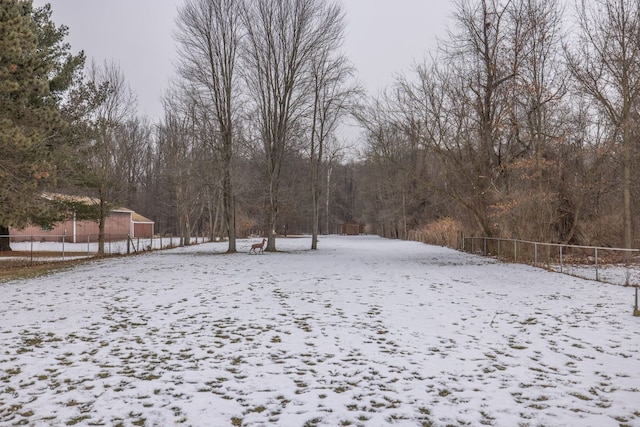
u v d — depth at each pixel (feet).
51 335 23.99
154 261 72.02
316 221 109.70
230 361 19.44
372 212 252.21
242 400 15.23
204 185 94.73
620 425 13.29
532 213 67.00
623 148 64.03
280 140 94.84
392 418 13.83
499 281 44.88
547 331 24.39
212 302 33.53
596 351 20.66
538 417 13.85
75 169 76.84
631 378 17.17
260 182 100.07
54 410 14.49
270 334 23.99
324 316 28.48
